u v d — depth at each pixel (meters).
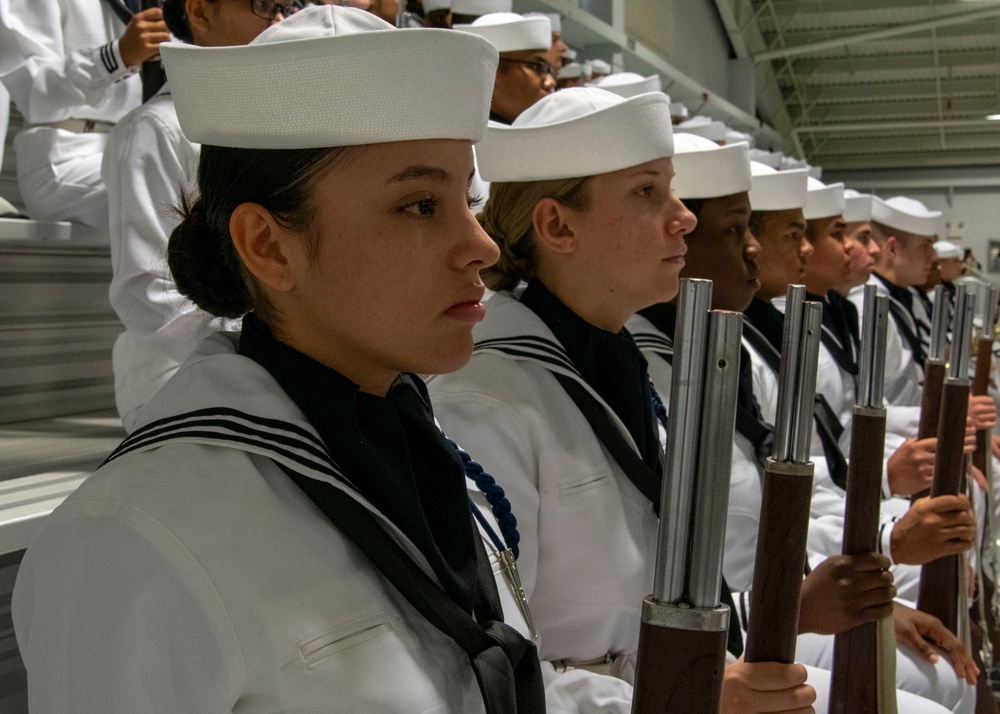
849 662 1.60
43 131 2.54
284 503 0.88
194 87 0.89
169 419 0.90
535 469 1.46
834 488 2.63
